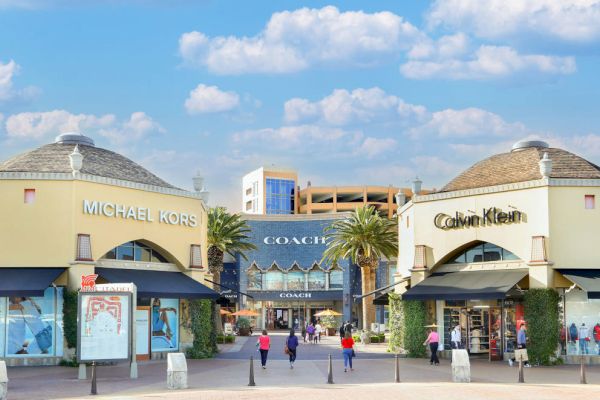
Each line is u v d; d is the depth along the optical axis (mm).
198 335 45125
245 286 101438
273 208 141750
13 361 38750
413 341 44406
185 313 45125
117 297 30375
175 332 44531
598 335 39500
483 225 42344
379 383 29719
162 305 43844
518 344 36969
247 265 101688
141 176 47062
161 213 44344
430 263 44406
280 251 102188
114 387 28578
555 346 38969
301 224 102562
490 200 42219
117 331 30297
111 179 41625
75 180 39969
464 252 44188
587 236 40062
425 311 44469
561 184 40312
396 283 47375
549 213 39969
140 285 40406
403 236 49344
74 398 24953
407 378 31984
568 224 40062
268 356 47562
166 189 44844
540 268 39438
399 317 47125
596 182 40406
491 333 41250
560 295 39875
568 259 39812
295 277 101875
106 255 42156
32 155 44562
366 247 69812
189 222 46188
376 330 76000
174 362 27906
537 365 38719
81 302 30078
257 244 102000
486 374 33656
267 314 102562
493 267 42344
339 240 76312
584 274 39406
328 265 100875
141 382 30469
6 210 39719
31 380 31391
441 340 44062
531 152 45469
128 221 42469
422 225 44969
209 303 46281
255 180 145500
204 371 36094
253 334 88938
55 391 27172
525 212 40812
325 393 25906
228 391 26734
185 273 45875
